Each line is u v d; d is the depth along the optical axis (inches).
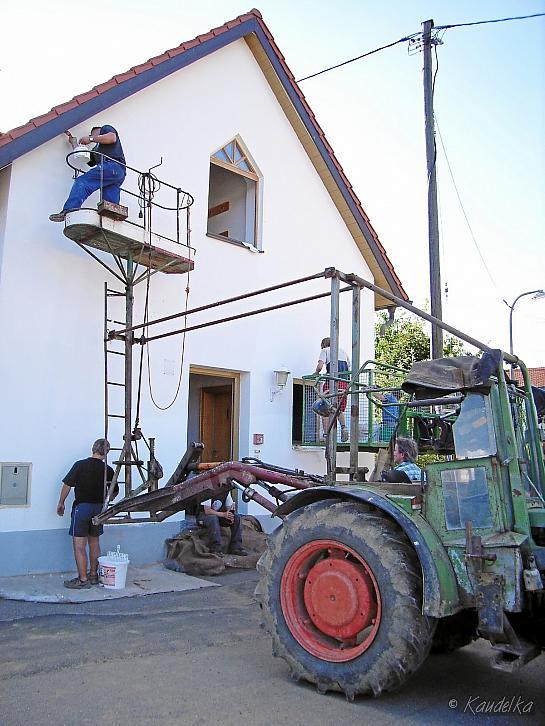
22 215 316.8
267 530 419.5
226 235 461.4
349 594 172.7
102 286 345.1
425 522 173.2
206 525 357.1
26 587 282.5
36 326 317.7
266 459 421.4
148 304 366.0
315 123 466.6
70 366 328.5
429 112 510.3
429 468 177.8
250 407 416.2
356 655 167.5
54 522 315.3
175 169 386.3
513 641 158.4
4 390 304.5
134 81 353.7
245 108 435.2
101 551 331.9
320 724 152.3
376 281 524.7
